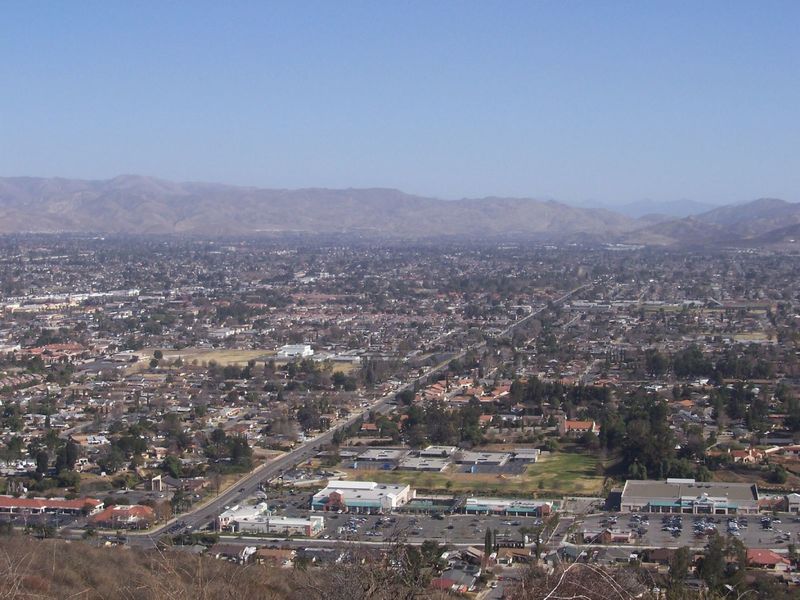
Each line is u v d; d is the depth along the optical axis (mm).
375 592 29953
